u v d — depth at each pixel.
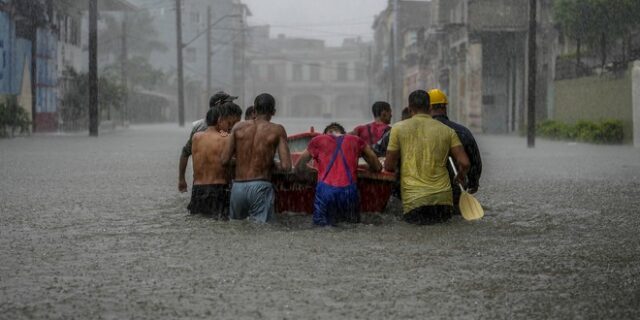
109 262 6.29
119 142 28.95
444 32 52.69
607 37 30.33
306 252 6.71
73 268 6.05
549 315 4.69
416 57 69.06
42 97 40.00
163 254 6.63
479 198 10.96
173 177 14.18
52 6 41.38
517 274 5.86
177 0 55.28
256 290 5.31
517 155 21.50
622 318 4.64
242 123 8.55
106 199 10.77
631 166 17.02
